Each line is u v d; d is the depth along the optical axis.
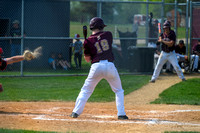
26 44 48.38
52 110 24.55
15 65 48.12
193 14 48.97
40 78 42.19
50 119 19.95
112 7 54.06
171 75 45.78
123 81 40.75
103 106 27.33
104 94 33.53
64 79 41.81
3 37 40.75
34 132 15.43
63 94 32.97
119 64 47.75
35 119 19.80
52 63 48.19
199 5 46.97
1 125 17.69
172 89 35.47
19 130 15.79
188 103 28.94
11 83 38.41
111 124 18.69
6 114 21.61
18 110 23.89
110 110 25.05
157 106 27.64
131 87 37.19
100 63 19.36
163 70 51.16
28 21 50.28
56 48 49.38
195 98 31.16
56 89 35.50
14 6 49.44
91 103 29.09
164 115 22.83
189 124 19.28
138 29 58.09
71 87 36.78
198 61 48.91
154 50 47.47
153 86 37.75
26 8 50.03
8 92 33.25
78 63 50.12
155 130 17.20
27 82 39.38
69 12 51.19
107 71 19.38
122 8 55.34
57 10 51.03
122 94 20.67
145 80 41.44
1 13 48.88
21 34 43.31
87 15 52.28
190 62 47.81
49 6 50.78
